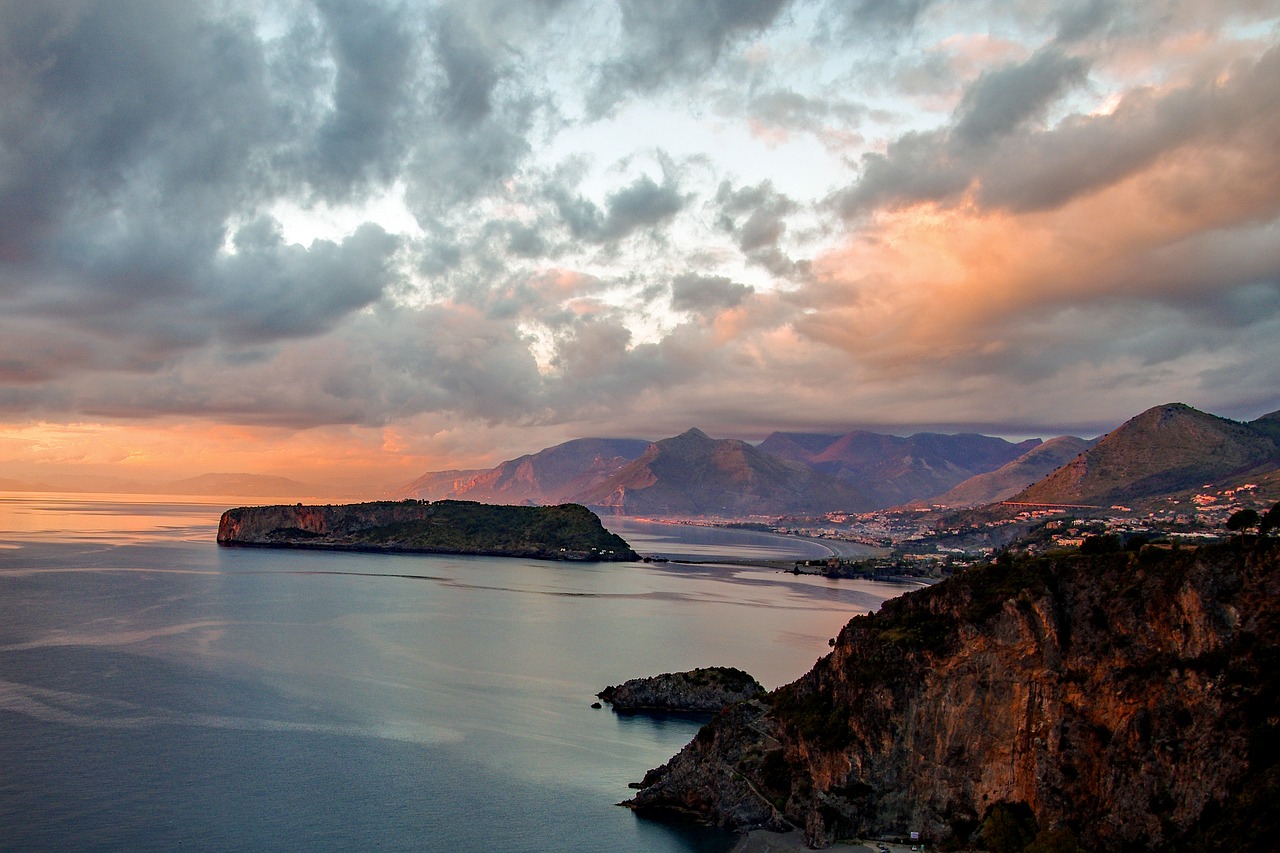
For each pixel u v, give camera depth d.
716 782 105.12
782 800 101.00
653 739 135.12
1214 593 77.94
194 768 111.25
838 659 104.81
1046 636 86.94
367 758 118.69
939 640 94.00
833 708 102.38
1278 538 78.31
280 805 101.00
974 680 89.81
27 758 111.50
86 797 100.19
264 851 88.94
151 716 132.25
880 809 92.56
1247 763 70.12
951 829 88.31
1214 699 74.12
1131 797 75.88
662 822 102.06
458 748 125.31
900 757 92.75
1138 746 76.94
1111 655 82.44
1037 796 83.50
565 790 111.38
